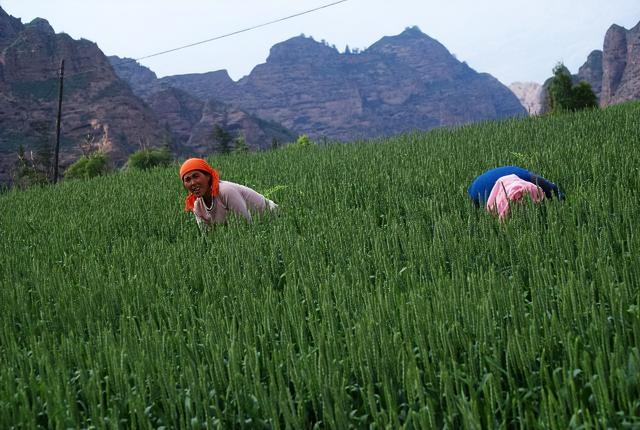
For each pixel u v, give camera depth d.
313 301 4.33
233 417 3.17
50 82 159.12
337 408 2.87
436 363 3.29
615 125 11.93
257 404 3.22
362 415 3.15
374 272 4.99
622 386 2.73
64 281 5.56
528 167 8.38
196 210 7.55
